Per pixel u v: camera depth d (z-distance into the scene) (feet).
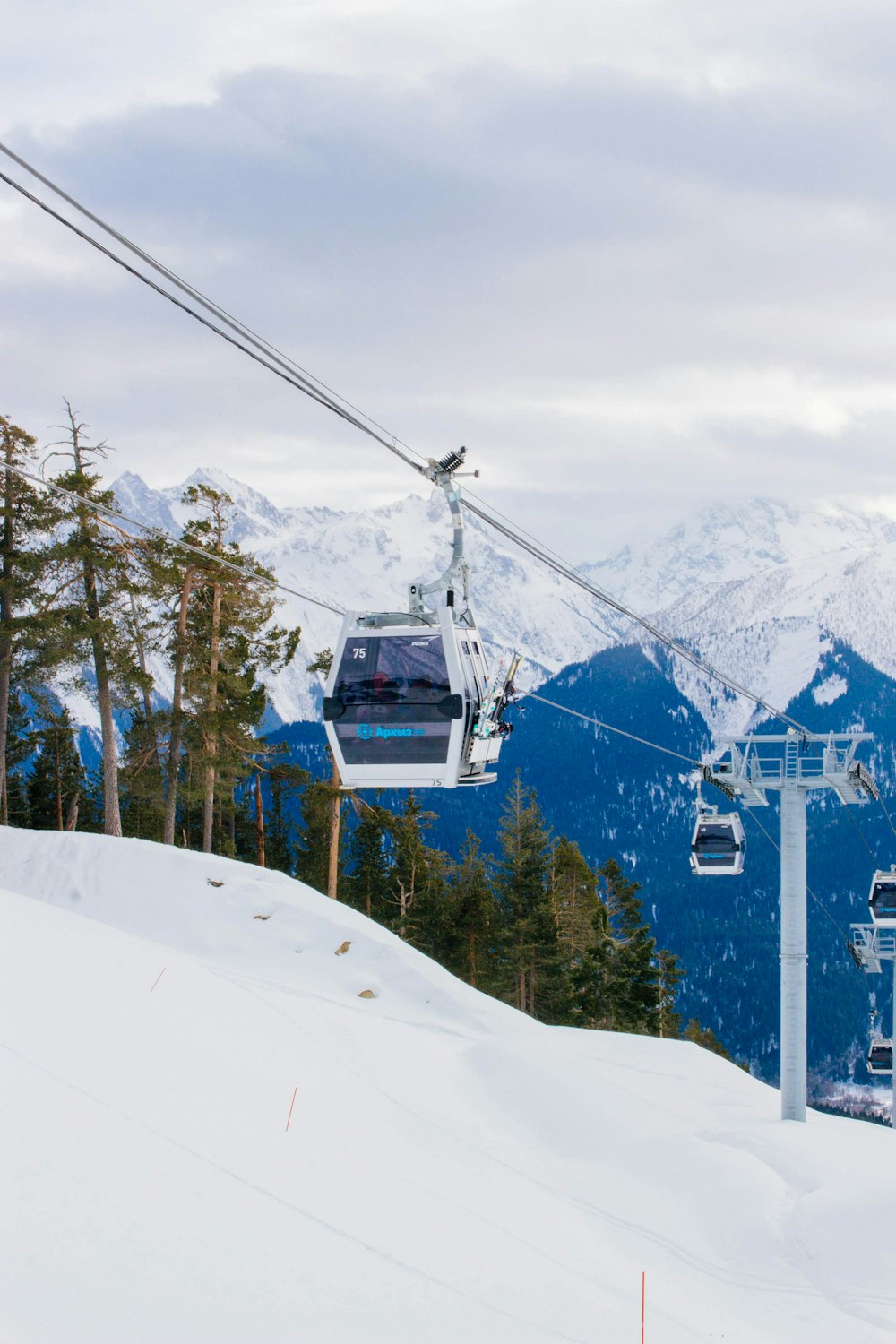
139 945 86.79
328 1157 61.00
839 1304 60.08
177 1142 54.44
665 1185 76.84
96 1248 42.55
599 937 275.18
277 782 217.77
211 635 164.86
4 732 162.91
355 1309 44.60
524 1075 94.94
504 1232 59.00
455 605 61.46
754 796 109.70
